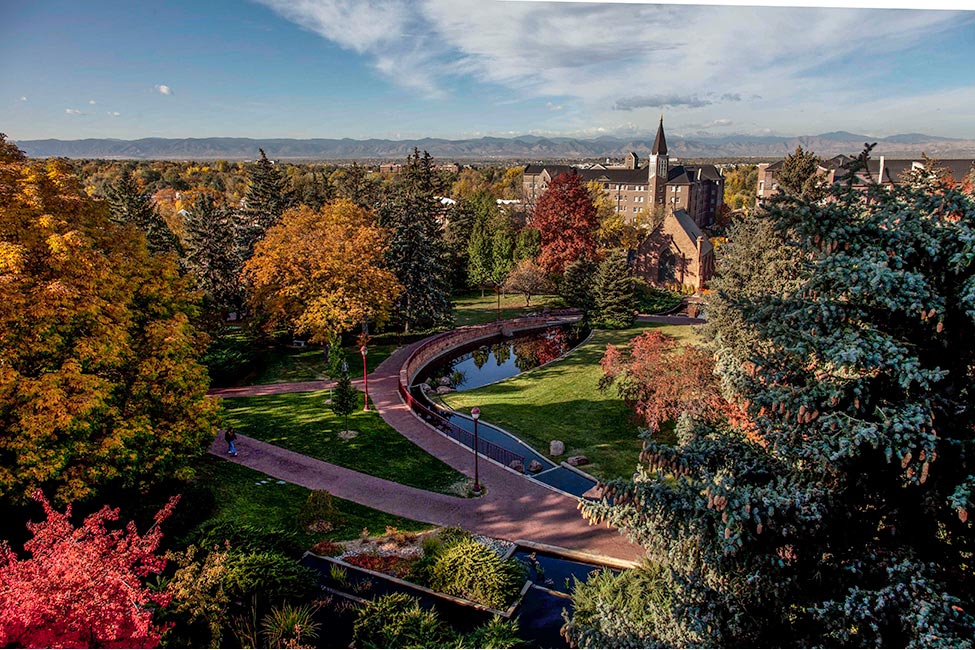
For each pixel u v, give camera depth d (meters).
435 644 12.77
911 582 7.58
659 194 113.94
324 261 37.41
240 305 51.25
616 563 18.09
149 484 18.59
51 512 11.47
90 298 16.95
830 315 8.05
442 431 29.17
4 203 17.03
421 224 48.84
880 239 8.18
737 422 17.98
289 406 31.61
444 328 49.56
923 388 7.82
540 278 59.72
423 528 19.97
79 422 15.71
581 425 30.19
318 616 14.99
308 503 20.05
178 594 13.02
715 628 8.31
